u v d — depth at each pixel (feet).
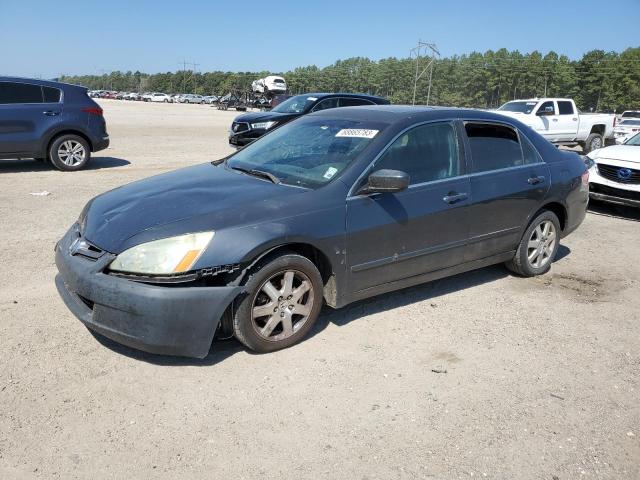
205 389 10.81
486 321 14.60
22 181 31.83
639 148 29.35
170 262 10.69
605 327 14.58
